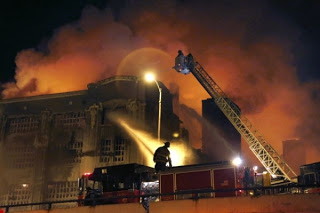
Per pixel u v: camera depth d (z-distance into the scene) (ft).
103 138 175.73
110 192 49.80
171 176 44.45
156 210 38.55
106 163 169.99
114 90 179.73
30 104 195.31
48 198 174.50
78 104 188.85
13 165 185.06
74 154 180.55
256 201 35.37
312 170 48.34
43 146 183.01
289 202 34.27
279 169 116.78
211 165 42.93
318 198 33.63
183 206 37.63
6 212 45.14
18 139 189.57
